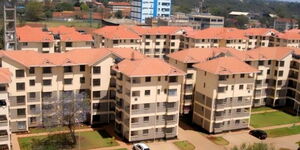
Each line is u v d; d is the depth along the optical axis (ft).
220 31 508.53
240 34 512.63
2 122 221.05
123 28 483.10
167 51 509.76
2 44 457.27
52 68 264.11
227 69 274.16
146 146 238.68
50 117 256.11
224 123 285.02
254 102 347.77
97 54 280.72
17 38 397.19
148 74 247.09
